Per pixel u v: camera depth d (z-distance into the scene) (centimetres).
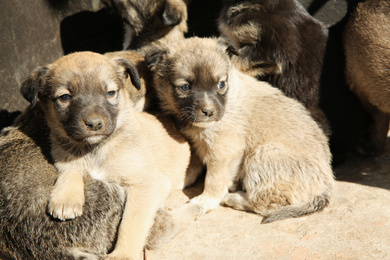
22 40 139
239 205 129
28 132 125
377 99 137
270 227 125
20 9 138
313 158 131
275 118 132
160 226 122
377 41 134
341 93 141
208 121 126
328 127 140
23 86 120
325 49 142
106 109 119
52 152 123
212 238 124
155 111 132
